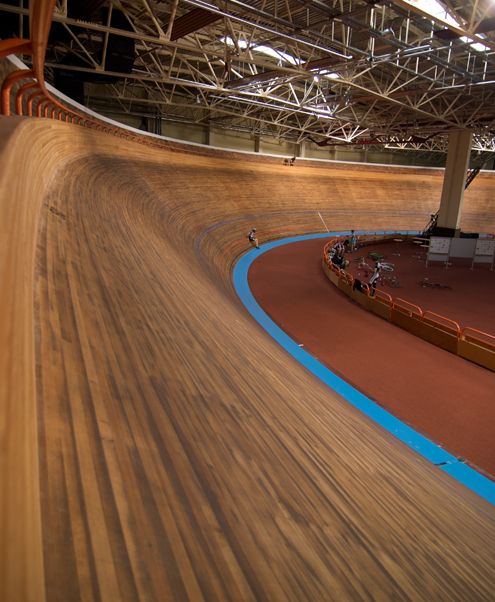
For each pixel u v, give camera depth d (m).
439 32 13.66
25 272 1.79
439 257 26.14
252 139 42.69
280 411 3.59
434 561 2.39
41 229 3.77
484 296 19.20
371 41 16.28
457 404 8.79
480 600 2.23
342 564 1.87
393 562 2.12
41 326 2.23
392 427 7.68
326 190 40.75
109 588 1.04
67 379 1.94
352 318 14.45
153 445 1.93
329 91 28.47
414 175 47.59
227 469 2.13
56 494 1.24
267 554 1.64
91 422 1.76
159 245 9.75
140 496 1.51
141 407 2.20
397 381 9.74
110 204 9.12
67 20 12.55
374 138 41.81
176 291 5.98
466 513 3.79
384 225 42.41
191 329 4.45
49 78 23.23
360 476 3.10
